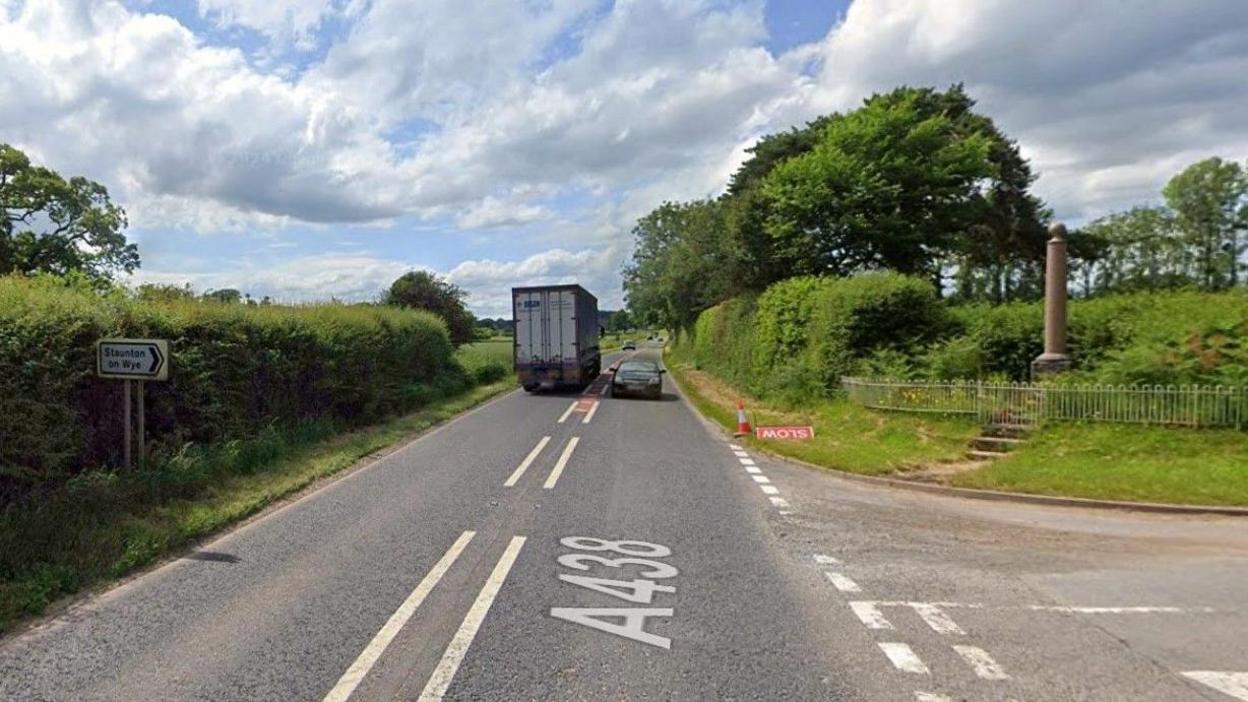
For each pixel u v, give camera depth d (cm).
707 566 600
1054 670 410
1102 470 975
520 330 2472
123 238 3484
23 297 727
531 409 1920
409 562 602
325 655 423
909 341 1644
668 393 2475
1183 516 800
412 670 404
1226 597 534
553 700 371
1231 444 1045
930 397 1340
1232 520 782
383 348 1664
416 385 1944
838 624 477
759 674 402
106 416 812
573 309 2422
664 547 655
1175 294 1594
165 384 906
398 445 1277
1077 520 780
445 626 466
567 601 514
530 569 586
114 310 837
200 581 554
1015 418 1222
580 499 848
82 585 538
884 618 488
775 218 2789
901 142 2714
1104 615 496
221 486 853
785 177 2781
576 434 1428
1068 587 556
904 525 751
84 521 646
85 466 777
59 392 727
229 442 980
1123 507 830
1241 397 1066
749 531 716
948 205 2820
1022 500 868
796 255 2742
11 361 662
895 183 2680
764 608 505
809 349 1866
